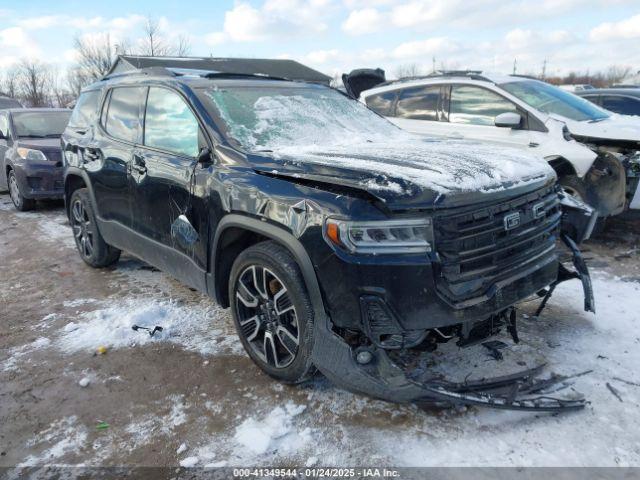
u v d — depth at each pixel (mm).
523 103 5922
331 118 3918
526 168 2918
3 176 9039
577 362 3094
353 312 2428
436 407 2707
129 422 2703
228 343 3520
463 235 2473
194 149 3414
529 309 3852
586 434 2469
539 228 2898
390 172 2533
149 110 3932
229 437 2555
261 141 3338
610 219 6566
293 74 30703
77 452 2488
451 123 6500
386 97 7340
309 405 2785
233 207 2928
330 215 2434
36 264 5453
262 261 2818
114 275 4984
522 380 2777
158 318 3936
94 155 4504
